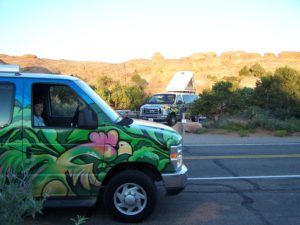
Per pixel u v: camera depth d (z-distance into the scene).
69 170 4.34
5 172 4.25
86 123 4.33
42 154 4.31
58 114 4.97
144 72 65.19
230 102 16.67
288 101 16.72
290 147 10.70
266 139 12.48
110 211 4.48
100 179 4.37
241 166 7.91
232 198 5.59
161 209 5.05
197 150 10.16
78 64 66.62
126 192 4.47
